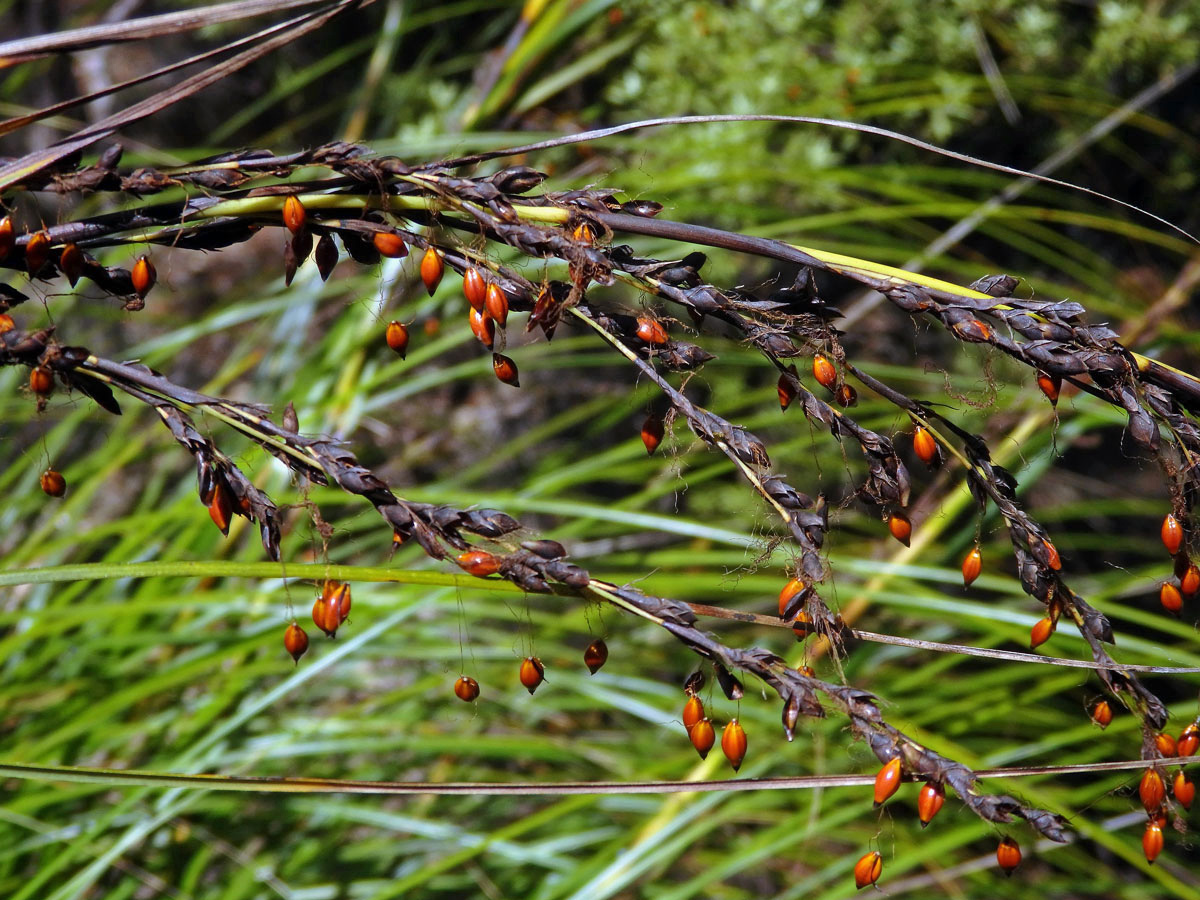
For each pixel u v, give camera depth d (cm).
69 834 64
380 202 44
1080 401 81
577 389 152
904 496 44
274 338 93
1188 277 95
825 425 44
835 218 87
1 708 69
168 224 44
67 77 178
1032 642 44
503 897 74
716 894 82
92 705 69
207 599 64
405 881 65
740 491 114
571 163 117
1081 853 86
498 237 43
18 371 89
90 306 109
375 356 85
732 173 90
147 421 103
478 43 118
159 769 61
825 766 78
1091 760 78
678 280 43
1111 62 130
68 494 88
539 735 84
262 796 71
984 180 101
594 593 43
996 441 97
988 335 43
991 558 97
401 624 75
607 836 77
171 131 181
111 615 69
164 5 175
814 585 43
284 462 43
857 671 79
